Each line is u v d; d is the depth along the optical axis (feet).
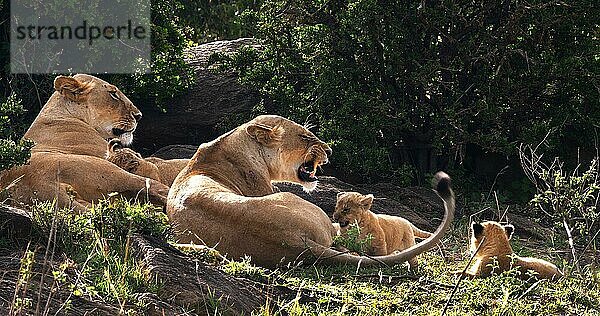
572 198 40.68
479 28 57.72
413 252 33.50
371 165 56.65
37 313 21.07
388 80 59.41
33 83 57.52
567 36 58.49
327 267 33.27
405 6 58.29
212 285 26.76
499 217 47.88
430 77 56.95
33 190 36.45
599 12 56.95
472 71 58.80
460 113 57.36
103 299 24.47
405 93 59.52
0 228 28.53
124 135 46.65
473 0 58.80
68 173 37.65
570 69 56.70
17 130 54.95
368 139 58.08
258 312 26.25
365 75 59.31
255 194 38.60
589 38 58.85
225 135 39.32
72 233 29.27
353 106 57.57
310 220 33.76
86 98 45.42
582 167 60.54
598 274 33.09
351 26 58.54
